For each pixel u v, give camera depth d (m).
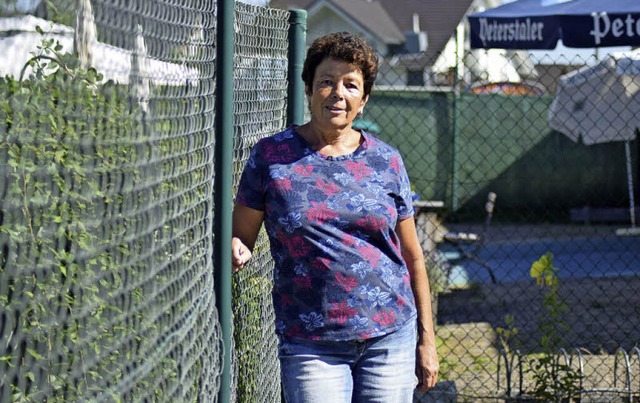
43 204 1.66
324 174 3.22
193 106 2.81
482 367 7.04
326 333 3.17
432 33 21.23
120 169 2.01
